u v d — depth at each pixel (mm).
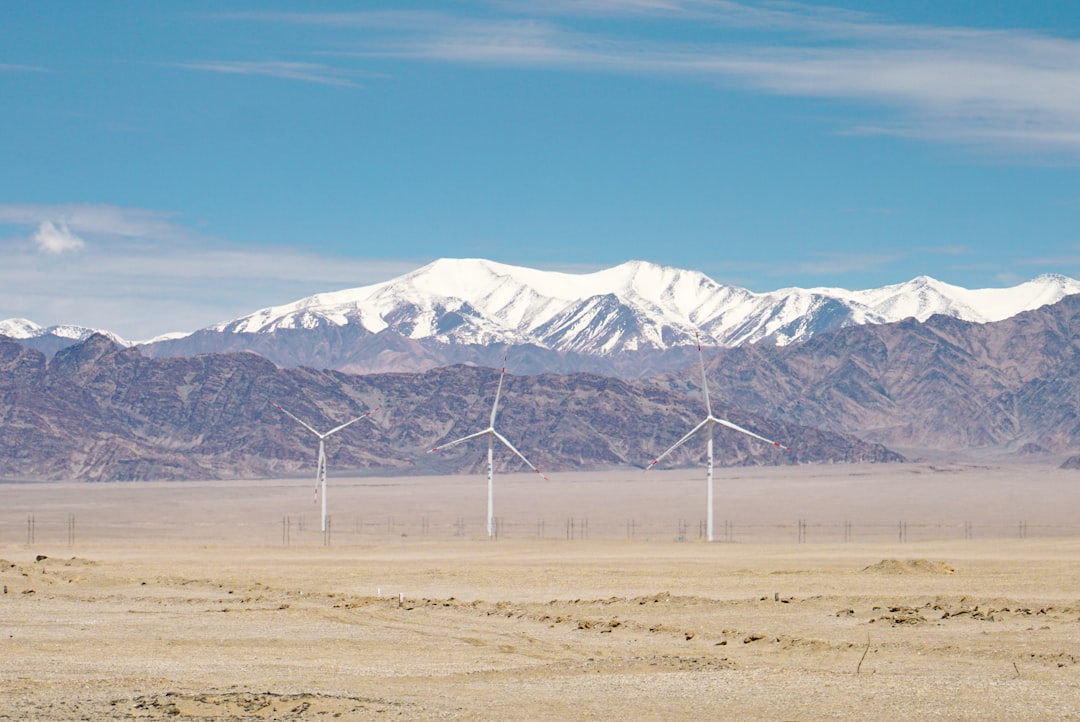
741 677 86312
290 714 70750
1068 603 140500
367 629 123312
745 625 124562
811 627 121750
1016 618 122125
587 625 123625
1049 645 103188
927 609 133125
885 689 79375
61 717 69750
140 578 189125
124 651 106125
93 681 85688
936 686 80438
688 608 138750
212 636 117062
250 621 131000
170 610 142875
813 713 71688
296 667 95500
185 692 79625
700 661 95750
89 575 195500
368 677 89312
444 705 74500
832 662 95875
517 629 123062
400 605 146375
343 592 171375
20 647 108438
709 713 72125
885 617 125000
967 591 161375
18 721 68625
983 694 76938
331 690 81500
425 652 105375
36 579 184125
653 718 70688
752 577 186375
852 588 167125
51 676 89938
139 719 69250
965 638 109188
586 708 73875
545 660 99875
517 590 171500
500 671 92062
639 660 97188
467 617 133875
